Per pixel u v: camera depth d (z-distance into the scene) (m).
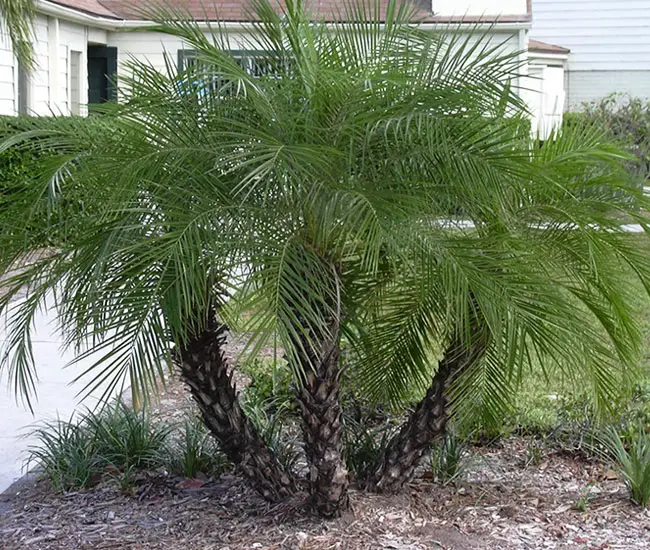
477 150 3.45
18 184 3.77
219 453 4.84
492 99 3.52
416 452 4.30
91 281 3.30
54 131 3.76
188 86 3.54
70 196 3.59
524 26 15.75
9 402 6.14
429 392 4.24
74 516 4.29
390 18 3.83
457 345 4.07
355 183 3.41
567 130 4.29
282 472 4.22
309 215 3.37
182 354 3.95
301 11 3.68
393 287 4.20
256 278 3.15
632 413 5.36
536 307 3.51
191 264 3.12
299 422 5.50
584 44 22.91
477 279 3.35
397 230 3.25
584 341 3.75
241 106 3.55
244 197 3.25
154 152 3.39
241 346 7.54
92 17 15.10
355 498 4.23
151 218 3.34
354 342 4.35
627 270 4.27
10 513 4.35
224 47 3.81
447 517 4.22
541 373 6.50
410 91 3.46
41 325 8.53
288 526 4.03
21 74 13.77
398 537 3.94
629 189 3.90
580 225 3.86
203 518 4.21
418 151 3.43
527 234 3.96
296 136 3.49
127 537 4.04
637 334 4.19
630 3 22.59
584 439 5.22
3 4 9.05
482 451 5.21
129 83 3.62
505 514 4.28
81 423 5.28
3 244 3.72
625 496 4.53
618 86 22.94
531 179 3.54
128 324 3.17
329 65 3.69
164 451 4.93
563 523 4.20
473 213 3.67
